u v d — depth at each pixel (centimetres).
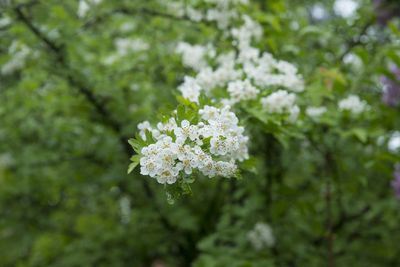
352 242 460
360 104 326
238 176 179
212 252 372
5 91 481
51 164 490
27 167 495
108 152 463
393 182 436
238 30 323
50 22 392
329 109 335
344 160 407
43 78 415
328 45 424
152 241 503
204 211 500
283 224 448
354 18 410
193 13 349
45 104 434
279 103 252
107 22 447
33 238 631
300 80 287
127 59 410
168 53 411
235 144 176
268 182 410
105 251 520
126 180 465
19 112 462
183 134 172
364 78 387
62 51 405
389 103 429
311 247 443
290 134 273
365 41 420
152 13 400
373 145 385
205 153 175
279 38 354
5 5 384
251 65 277
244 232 402
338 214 454
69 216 618
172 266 569
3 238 650
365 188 469
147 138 176
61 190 573
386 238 468
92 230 534
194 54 330
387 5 456
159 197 474
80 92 411
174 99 378
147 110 407
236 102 249
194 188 488
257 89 256
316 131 336
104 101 426
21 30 378
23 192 574
